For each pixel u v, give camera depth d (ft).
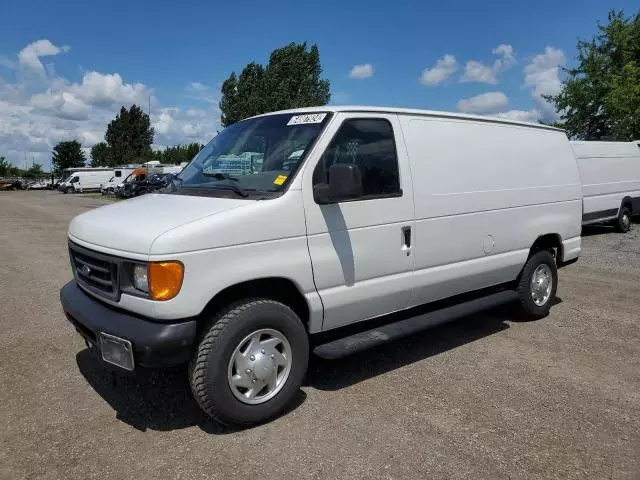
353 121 13.64
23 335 18.38
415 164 14.80
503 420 12.36
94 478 10.14
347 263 13.21
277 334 12.10
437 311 16.10
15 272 29.68
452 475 10.21
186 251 10.71
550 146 20.02
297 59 131.34
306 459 10.71
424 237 14.98
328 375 14.90
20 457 10.86
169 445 11.30
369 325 14.40
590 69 81.51
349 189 11.90
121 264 11.21
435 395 13.65
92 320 11.68
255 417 11.82
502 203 17.51
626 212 49.60
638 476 10.24
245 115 129.49
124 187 137.39
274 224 11.89
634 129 72.69
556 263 20.95
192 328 10.88
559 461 10.72
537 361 16.08
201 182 13.97
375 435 11.64
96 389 14.02
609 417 12.57
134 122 300.20
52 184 245.65
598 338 18.25
